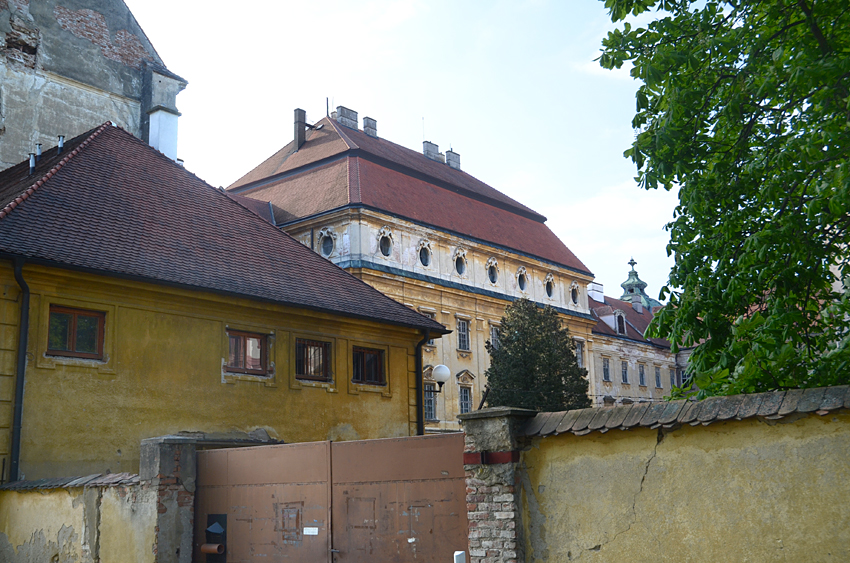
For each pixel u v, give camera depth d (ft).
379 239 130.82
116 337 49.32
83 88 87.81
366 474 32.48
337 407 61.87
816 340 33.88
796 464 22.04
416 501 30.81
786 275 32.48
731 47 35.42
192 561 37.19
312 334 61.31
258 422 55.98
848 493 21.03
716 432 23.67
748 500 22.77
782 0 34.76
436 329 70.69
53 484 40.11
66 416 46.14
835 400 21.29
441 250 143.54
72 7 88.53
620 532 25.20
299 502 34.55
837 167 29.71
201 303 54.08
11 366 44.60
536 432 27.35
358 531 32.35
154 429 50.08
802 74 30.37
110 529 37.29
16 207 49.93
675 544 24.02
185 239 58.90
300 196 139.33
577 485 26.37
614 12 37.86
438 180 156.35
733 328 30.42
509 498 27.27
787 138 33.83
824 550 21.25
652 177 36.86
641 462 25.08
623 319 219.00
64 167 57.72
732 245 35.65
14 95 82.17
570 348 121.08
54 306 47.16
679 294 36.50
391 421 66.23
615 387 211.00
